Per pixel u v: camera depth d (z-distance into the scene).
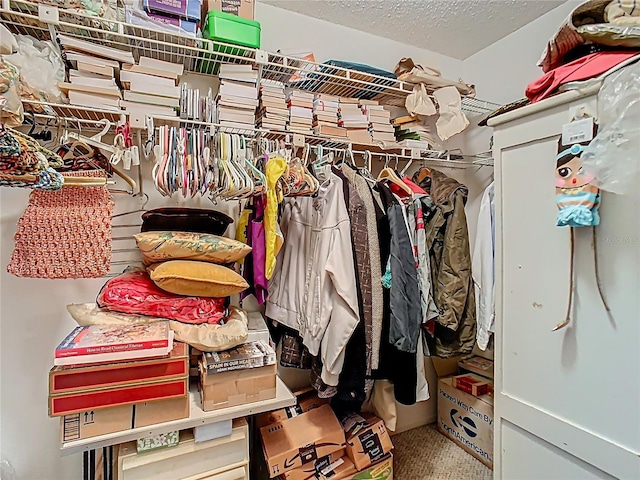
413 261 1.48
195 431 1.09
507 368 1.11
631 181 0.80
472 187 2.31
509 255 1.09
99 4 1.23
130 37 1.26
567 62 1.08
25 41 1.20
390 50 2.12
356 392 1.38
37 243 1.06
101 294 1.22
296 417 1.62
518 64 2.02
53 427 1.48
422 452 1.97
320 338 1.34
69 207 1.09
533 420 1.02
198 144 1.16
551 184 0.96
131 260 1.54
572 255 0.92
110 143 1.53
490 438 1.84
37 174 0.85
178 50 1.45
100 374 0.96
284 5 1.80
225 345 1.17
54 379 0.92
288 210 1.62
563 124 0.92
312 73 1.62
